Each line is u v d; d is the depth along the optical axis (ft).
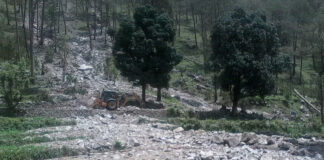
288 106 171.94
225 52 126.52
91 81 160.45
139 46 129.29
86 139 71.92
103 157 59.52
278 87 191.83
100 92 139.74
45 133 78.89
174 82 183.42
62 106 114.62
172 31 134.31
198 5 239.91
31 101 115.75
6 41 183.42
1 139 71.10
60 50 200.85
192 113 119.85
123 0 283.38
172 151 63.05
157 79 134.51
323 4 297.94
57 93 131.64
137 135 77.66
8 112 100.89
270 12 250.16
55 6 237.45
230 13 132.87
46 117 99.66
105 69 171.94
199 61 219.20
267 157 59.67
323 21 228.02
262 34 126.31
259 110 164.25
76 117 102.47
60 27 242.37
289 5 255.29
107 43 224.94
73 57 195.62
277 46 131.85
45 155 60.64
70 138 73.26
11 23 224.53
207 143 71.05
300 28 235.81
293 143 73.15
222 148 66.44
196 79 190.70
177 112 116.26
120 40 132.46
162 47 132.26
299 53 227.40
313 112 167.12
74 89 136.98
